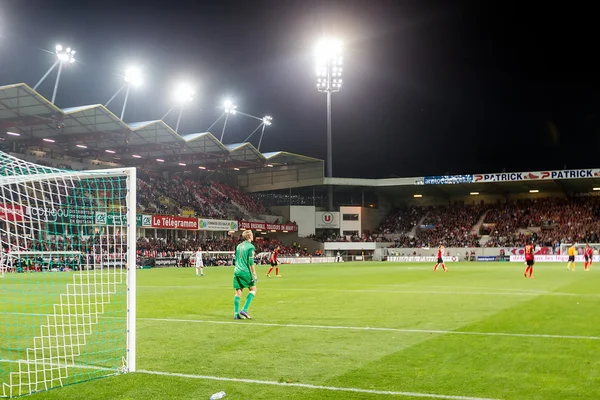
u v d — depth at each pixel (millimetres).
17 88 31016
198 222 49812
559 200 65000
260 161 58750
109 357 6941
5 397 5234
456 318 10250
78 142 43500
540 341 7832
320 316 10711
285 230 62031
